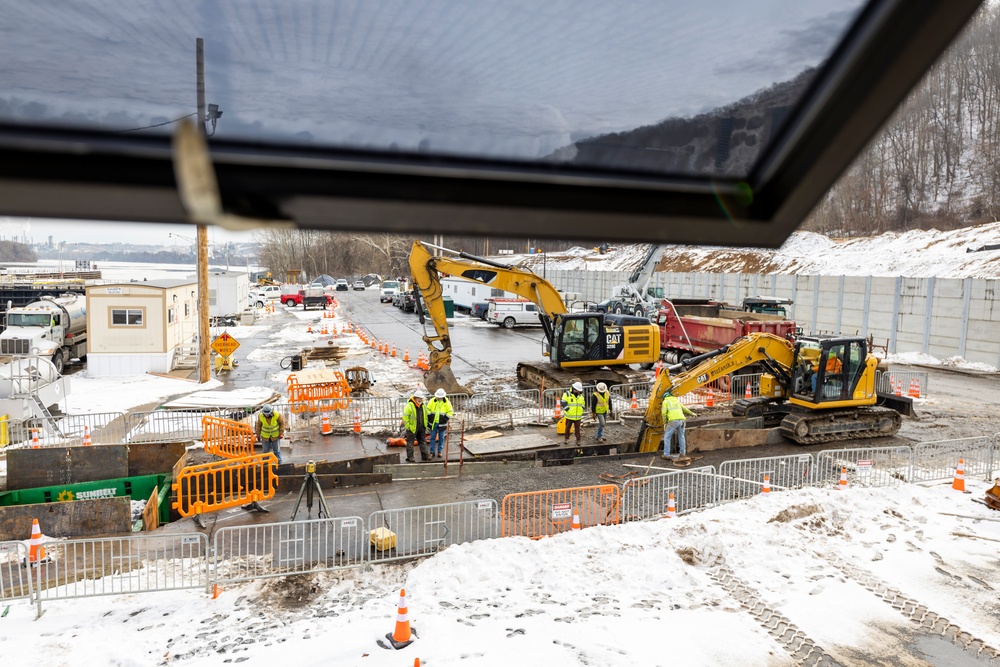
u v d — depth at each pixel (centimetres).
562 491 1262
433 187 132
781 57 137
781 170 151
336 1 119
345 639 870
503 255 8781
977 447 1683
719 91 141
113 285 2733
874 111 140
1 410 1831
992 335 3105
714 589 1025
